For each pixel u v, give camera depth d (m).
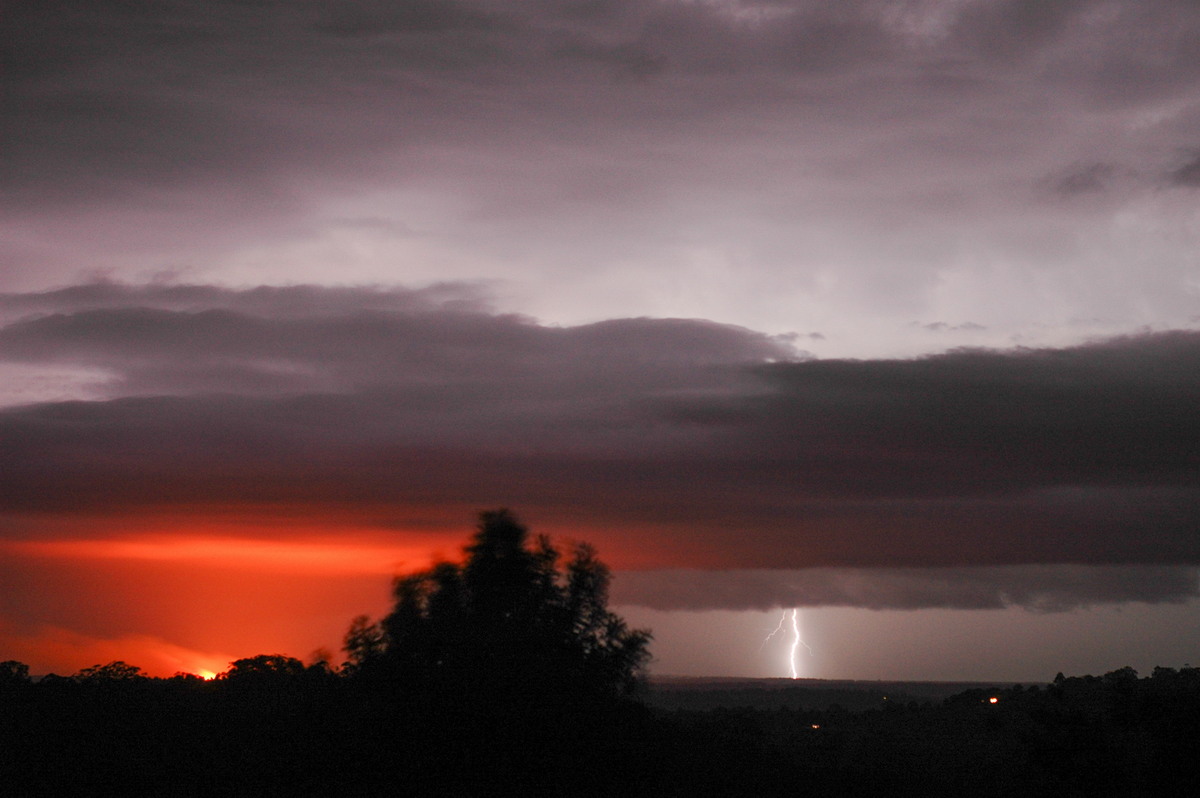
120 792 24.62
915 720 58.62
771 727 58.78
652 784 24.94
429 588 25.69
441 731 22.95
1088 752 33.81
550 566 26.23
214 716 28.25
